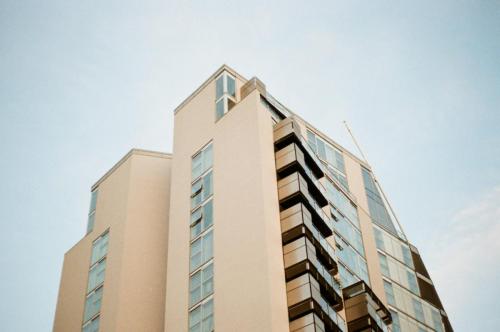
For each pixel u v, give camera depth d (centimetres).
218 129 4791
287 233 3997
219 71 5222
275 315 3538
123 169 5762
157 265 5072
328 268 4272
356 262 5297
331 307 3922
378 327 4334
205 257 4194
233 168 4409
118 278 4912
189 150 4947
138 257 5059
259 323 3538
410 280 6028
